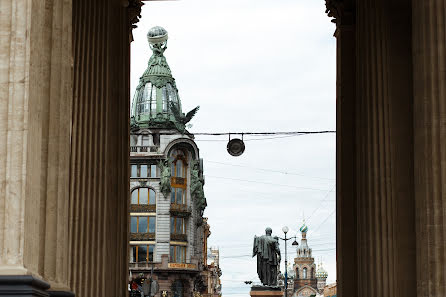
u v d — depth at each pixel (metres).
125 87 19.42
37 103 9.99
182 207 87.75
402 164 15.96
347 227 18.42
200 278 94.81
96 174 17.09
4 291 9.09
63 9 11.44
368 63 16.39
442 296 12.07
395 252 15.62
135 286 40.59
